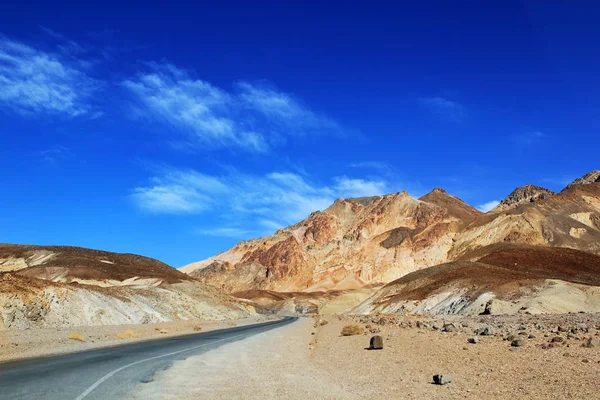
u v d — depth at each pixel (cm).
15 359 2178
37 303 4253
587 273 10431
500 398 1164
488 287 7800
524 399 1134
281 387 1453
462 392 1258
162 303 7512
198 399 1270
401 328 3788
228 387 1456
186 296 8888
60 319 4369
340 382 1532
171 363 2056
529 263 11394
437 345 2281
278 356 2434
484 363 1673
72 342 3072
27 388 1372
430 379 1479
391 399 1227
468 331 3030
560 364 1527
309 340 3653
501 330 2948
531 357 1703
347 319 7156
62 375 1639
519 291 7069
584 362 1523
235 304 11206
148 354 2456
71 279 10244
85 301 5091
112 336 3775
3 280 4269
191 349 2800
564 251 12388
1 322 3722
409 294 10144
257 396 1312
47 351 2544
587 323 3103
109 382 1511
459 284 8962
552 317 4131
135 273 11762
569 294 6538
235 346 3056
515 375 1419
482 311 6800
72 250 13012
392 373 1641
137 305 6381
